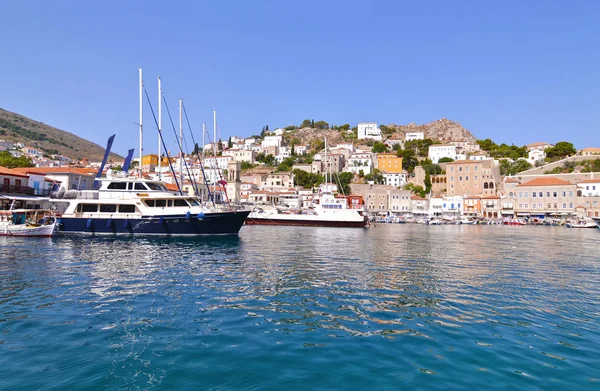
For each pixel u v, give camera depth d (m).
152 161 155.50
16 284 17.66
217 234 43.12
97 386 8.03
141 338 10.92
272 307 14.30
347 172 168.12
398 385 8.21
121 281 18.67
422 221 125.38
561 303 15.23
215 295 16.05
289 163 196.12
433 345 10.55
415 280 19.88
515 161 164.38
